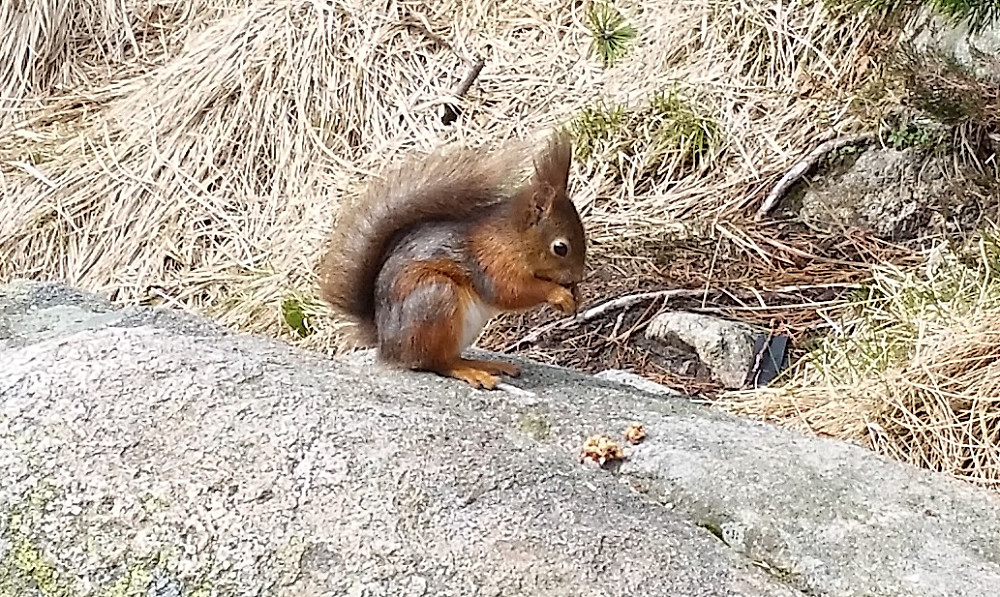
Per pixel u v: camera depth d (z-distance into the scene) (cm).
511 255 211
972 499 200
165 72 379
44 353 200
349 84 356
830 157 306
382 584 183
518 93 356
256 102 355
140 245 334
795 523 194
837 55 336
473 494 188
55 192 348
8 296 229
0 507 189
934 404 248
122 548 186
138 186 345
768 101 335
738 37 354
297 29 366
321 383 199
